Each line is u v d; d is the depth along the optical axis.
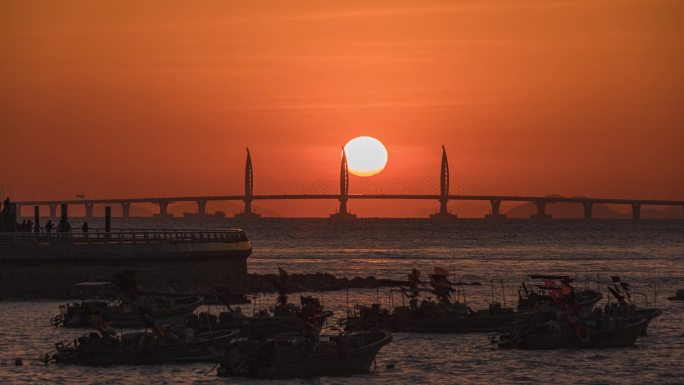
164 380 163.25
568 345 193.62
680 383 165.38
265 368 163.38
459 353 191.00
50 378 165.50
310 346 166.62
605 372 173.50
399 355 188.88
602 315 199.88
